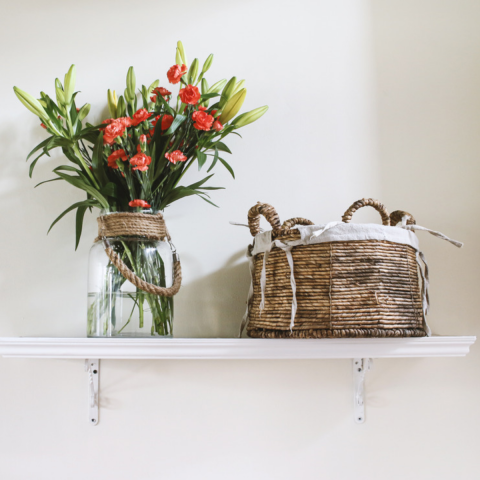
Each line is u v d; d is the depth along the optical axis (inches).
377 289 35.8
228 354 37.6
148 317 38.7
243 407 45.9
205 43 50.3
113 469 44.2
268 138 49.7
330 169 49.9
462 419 47.8
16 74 47.8
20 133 47.0
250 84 50.2
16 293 45.4
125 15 49.9
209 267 47.3
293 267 36.9
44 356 36.5
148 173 39.6
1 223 45.9
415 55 52.3
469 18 52.7
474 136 51.6
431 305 48.8
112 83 48.7
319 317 35.8
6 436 43.8
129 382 45.1
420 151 51.0
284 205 49.0
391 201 50.0
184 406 45.4
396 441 47.0
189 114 40.4
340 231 36.0
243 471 45.2
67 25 49.1
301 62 51.1
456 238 49.9
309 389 46.7
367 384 47.5
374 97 51.4
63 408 44.6
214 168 48.6
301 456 45.9
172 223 47.4
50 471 43.7
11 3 48.8
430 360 48.3
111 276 38.6
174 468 44.6
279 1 51.8
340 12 52.3
